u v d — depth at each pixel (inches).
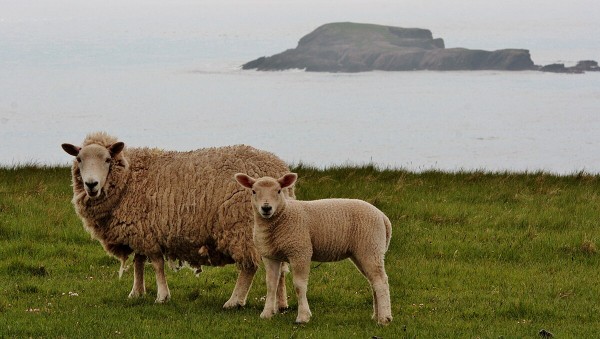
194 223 402.0
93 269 499.5
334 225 365.7
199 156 415.8
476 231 584.1
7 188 700.0
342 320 385.4
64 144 428.1
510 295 440.1
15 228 575.8
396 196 683.4
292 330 360.5
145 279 481.1
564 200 691.4
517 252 535.8
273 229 362.9
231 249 397.4
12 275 479.8
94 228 430.6
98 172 410.9
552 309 405.7
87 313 389.1
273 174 410.0
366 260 366.6
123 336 347.6
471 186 744.3
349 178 751.7
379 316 370.0
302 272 365.7
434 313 403.9
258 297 439.2
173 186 410.0
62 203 651.5
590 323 385.7
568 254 533.3
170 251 419.2
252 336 349.1
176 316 387.9
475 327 374.6
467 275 485.1
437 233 578.2
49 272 488.7
